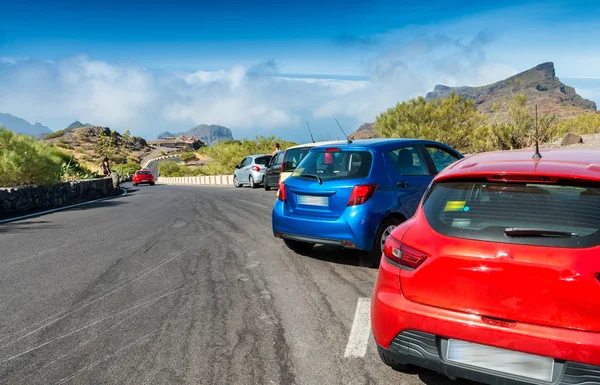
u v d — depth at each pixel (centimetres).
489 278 221
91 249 689
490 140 1825
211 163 4519
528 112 1753
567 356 201
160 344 336
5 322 387
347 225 498
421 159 589
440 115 1892
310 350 319
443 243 238
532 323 211
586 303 200
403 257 253
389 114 2095
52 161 1706
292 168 1331
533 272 210
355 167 523
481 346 223
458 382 270
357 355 310
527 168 246
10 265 593
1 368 303
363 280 481
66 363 309
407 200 535
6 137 1560
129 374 291
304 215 540
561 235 213
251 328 362
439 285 236
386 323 254
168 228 887
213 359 309
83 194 1866
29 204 1345
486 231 230
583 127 2120
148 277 521
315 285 470
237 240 730
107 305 426
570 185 230
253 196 1595
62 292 468
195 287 478
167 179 6588
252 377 283
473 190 254
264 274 519
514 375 214
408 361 249
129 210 1291
